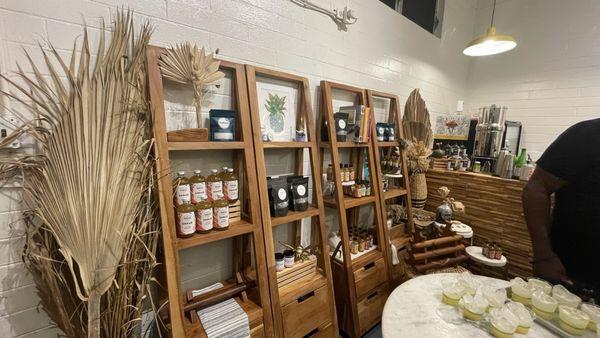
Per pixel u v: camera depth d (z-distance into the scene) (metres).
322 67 1.81
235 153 1.44
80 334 0.95
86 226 0.87
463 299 0.96
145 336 1.23
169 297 1.03
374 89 2.23
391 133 2.21
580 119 2.67
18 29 0.90
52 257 0.93
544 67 2.87
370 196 1.96
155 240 1.03
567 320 0.85
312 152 1.59
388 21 2.26
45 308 0.93
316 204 1.61
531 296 0.97
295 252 1.61
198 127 1.19
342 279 1.75
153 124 1.04
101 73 0.96
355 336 1.70
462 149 2.69
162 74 1.10
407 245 2.14
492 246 1.97
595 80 2.57
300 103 1.67
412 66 2.60
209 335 1.10
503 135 2.58
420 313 0.96
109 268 0.90
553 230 1.31
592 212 1.15
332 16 1.82
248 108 1.33
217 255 1.47
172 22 1.19
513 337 0.84
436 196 2.63
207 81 1.18
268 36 1.51
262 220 1.33
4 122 0.89
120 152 0.95
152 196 1.08
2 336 0.96
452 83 3.22
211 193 1.24
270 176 1.60
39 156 0.90
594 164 1.13
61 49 0.97
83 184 0.87
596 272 1.17
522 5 2.99
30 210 0.92
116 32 1.01
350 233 2.02
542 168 1.27
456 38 3.14
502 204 2.16
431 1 2.74
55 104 0.90
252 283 1.38
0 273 0.94
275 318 1.31
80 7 0.99
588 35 2.59
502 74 3.17
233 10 1.37
